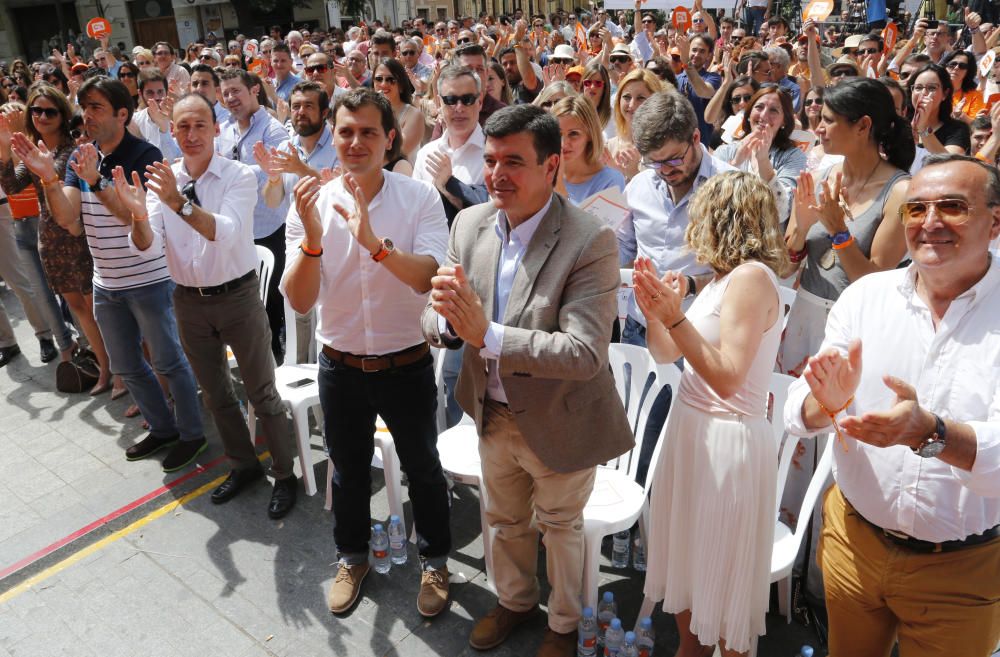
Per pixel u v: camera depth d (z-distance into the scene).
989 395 1.79
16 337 6.40
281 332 5.76
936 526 1.92
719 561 2.39
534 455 2.59
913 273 1.96
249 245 3.77
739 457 2.35
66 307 6.50
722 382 2.21
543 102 4.26
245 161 5.84
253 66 10.84
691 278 3.42
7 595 3.42
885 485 1.98
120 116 3.97
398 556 3.49
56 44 26.28
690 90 7.79
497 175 2.33
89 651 3.08
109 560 3.62
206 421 4.95
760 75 7.03
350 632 3.12
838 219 2.87
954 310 1.85
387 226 2.94
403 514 3.83
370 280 2.91
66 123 4.68
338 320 3.01
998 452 1.69
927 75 4.94
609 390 2.59
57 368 5.36
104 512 4.01
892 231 2.91
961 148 4.92
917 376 1.92
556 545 2.74
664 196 3.59
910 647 2.09
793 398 2.22
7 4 27.70
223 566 3.55
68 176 4.05
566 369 2.27
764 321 2.28
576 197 4.01
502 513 2.89
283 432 3.94
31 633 3.18
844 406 1.90
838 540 2.19
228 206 3.66
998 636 2.02
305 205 2.68
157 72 6.98
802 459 3.19
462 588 3.34
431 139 6.88
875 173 3.08
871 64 8.37
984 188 1.73
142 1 27.97
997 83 6.74
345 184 2.58
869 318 2.04
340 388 3.09
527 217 2.45
